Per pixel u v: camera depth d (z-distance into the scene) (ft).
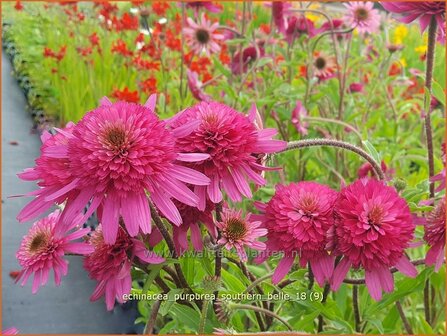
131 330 2.00
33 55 4.47
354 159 2.27
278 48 2.63
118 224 0.91
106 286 0.98
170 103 2.84
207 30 2.52
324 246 1.05
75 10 3.99
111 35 4.38
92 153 0.85
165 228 0.97
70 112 3.62
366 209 1.02
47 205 0.89
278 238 1.07
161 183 0.87
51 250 1.03
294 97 2.29
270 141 0.97
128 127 0.87
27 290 2.24
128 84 3.62
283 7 2.40
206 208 0.99
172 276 1.06
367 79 3.18
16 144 3.34
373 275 1.04
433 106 1.74
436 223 1.14
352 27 2.35
